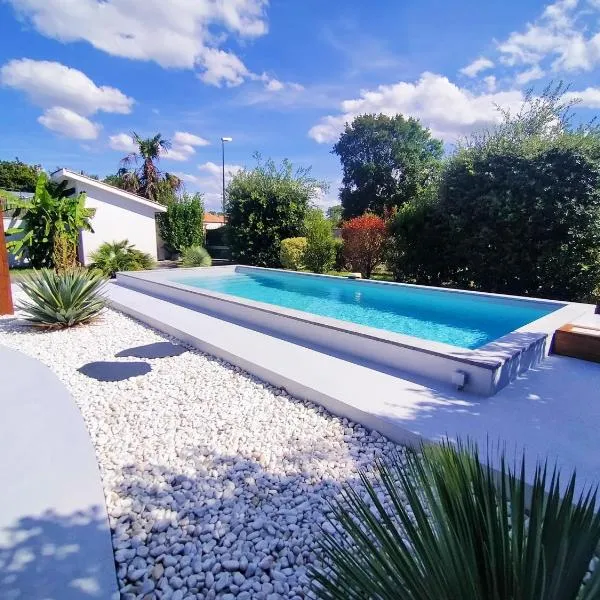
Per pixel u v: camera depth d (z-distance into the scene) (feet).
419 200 39.52
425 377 13.32
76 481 8.70
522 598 2.91
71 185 55.16
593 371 13.91
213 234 77.00
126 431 11.07
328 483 8.66
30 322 22.99
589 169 28.14
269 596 6.07
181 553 6.95
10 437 10.57
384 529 3.59
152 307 25.64
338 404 11.60
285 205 55.11
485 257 33.45
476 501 3.32
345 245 45.32
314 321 17.34
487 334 21.95
